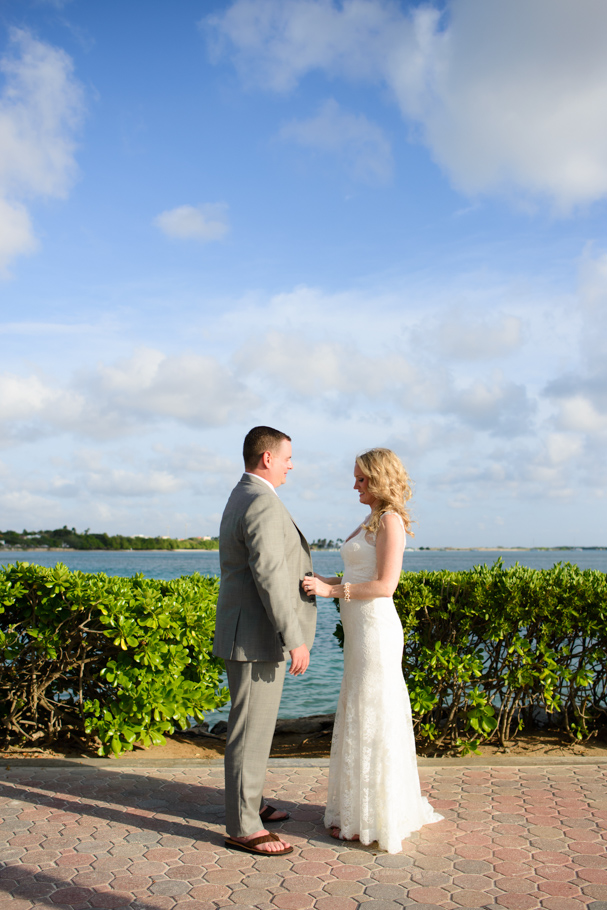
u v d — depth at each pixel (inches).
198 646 205.5
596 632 201.9
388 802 131.1
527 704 211.5
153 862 124.3
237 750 131.5
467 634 200.8
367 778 134.2
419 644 204.1
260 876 119.0
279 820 146.9
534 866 123.0
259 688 132.4
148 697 192.2
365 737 135.6
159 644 194.2
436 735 201.0
